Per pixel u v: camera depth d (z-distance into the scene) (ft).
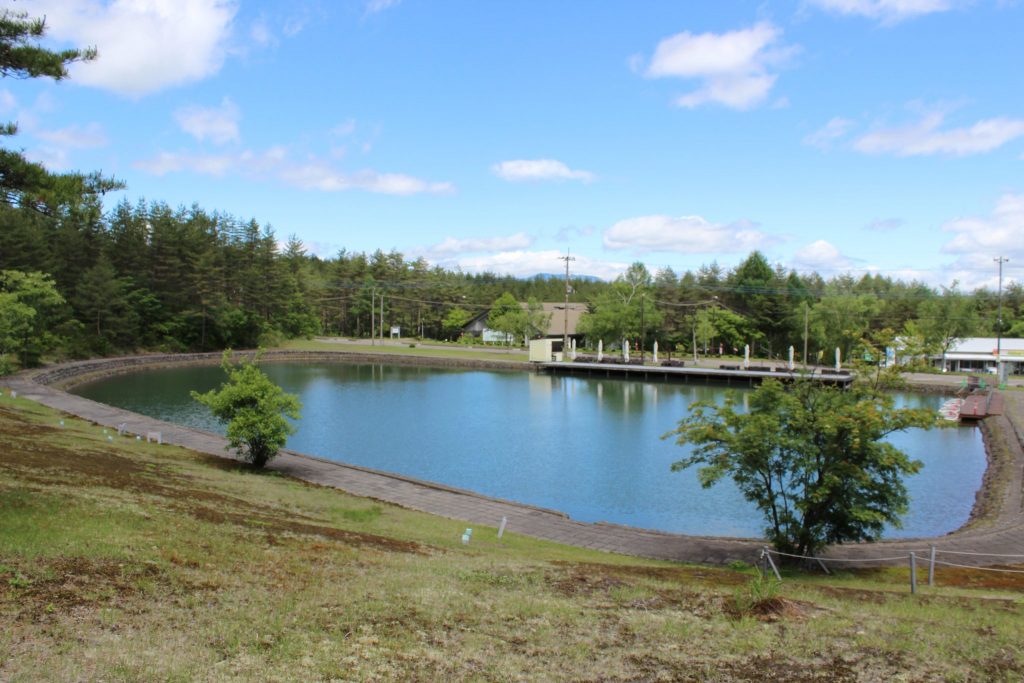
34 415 104.32
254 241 334.24
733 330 313.73
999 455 109.60
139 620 26.66
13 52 38.83
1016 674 27.37
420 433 131.75
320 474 83.97
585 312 359.25
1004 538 64.18
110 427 106.52
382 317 393.29
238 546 39.17
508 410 163.94
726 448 57.21
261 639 26.58
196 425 131.54
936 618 35.68
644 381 238.07
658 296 336.90
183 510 46.68
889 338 62.13
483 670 25.72
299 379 229.86
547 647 28.58
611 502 85.97
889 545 62.90
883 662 28.37
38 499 41.55
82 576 29.99
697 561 56.49
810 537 53.88
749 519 79.15
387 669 25.07
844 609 37.01
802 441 52.26
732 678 26.43
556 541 61.31
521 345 371.35
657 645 29.58
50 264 230.07
